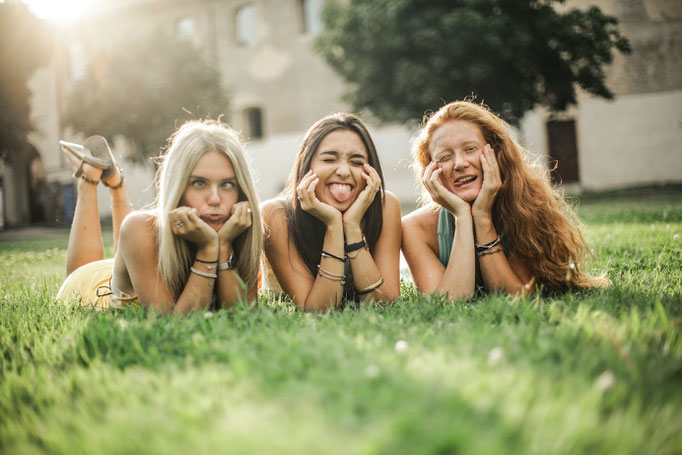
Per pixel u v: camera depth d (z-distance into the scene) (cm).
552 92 1477
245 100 2161
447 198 252
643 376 122
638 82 1747
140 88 1620
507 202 261
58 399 132
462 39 1283
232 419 106
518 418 99
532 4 1388
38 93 2225
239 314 198
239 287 231
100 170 329
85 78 1661
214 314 202
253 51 2142
